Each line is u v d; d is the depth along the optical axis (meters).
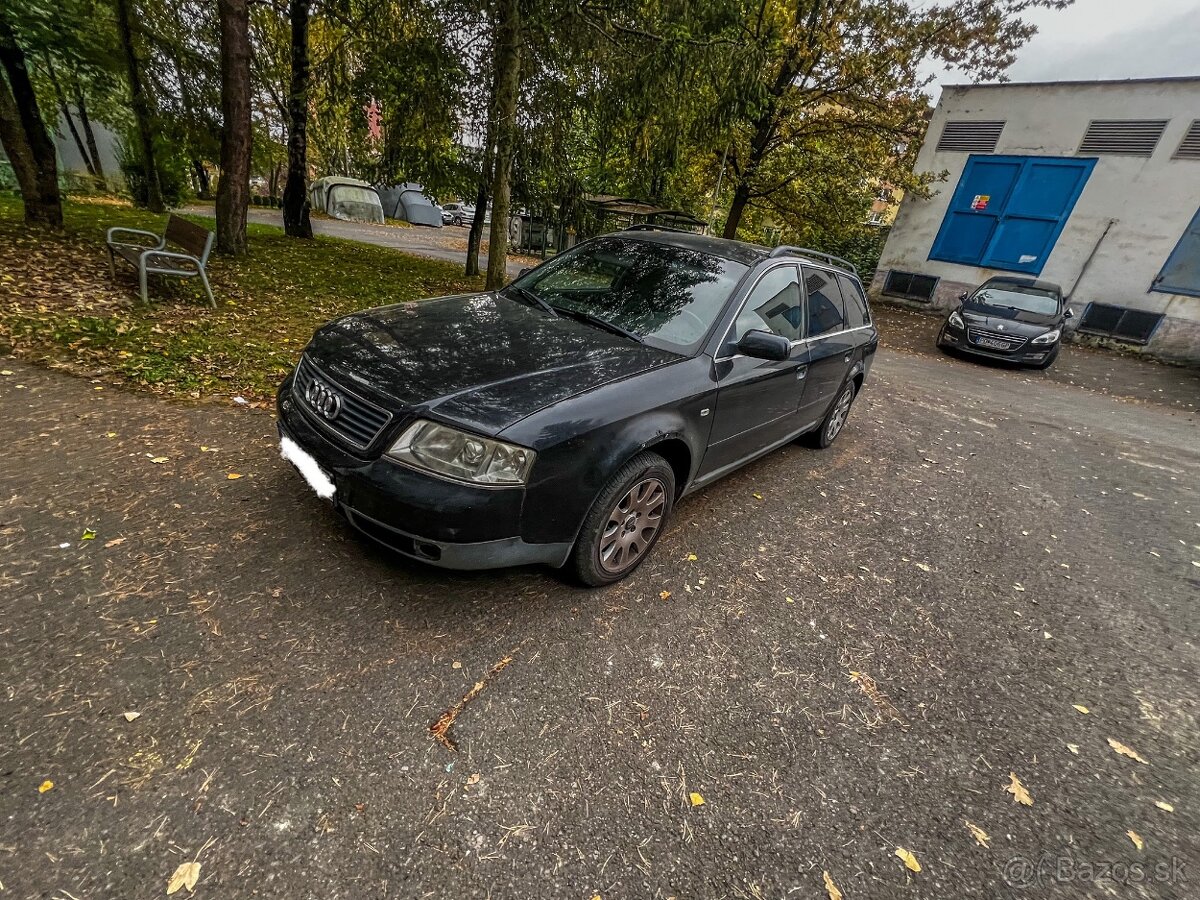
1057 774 2.13
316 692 1.94
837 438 5.60
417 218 31.53
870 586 3.16
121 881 1.37
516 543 2.24
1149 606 3.38
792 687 2.34
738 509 3.79
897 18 13.53
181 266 6.32
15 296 5.12
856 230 17.25
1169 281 12.66
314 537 2.68
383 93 9.80
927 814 1.89
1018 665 2.71
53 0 7.52
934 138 15.18
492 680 2.11
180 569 2.36
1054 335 10.41
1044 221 13.99
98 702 1.78
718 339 3.03
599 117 8.81
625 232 4.06
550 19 7.47
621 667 2.29
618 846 1.64
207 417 3.73
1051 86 13.43
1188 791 2.13
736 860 1.66
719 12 7.77
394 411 2.17
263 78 13.00
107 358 4.32
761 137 15.64
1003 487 4.94
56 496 2.69
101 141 16.55
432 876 1.49
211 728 1.76
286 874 1.44
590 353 2.70
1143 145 12.61
